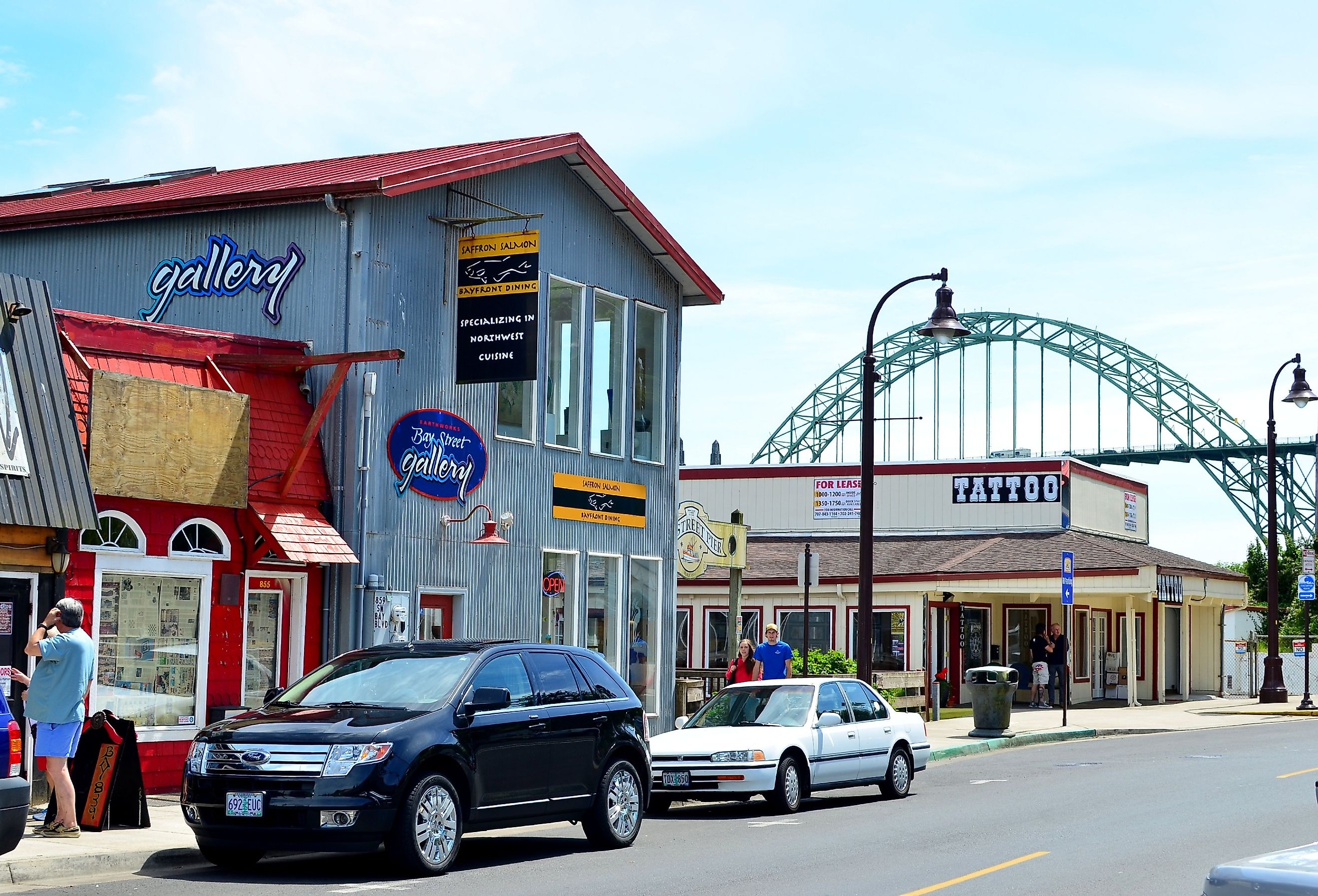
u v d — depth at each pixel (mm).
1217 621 49062
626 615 24688
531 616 22484
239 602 17953
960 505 45312
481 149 22469
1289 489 102750
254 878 12188
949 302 24500
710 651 40031
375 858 13609
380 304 19703
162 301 20797
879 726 19188
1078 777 21766
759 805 18625
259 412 18422
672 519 25969
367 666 13648
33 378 15430
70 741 13234
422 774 12320
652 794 17469
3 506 14664
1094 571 38938
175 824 14469
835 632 39188
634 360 25125
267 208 20109
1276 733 31422
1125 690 45250
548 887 11742
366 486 19312
